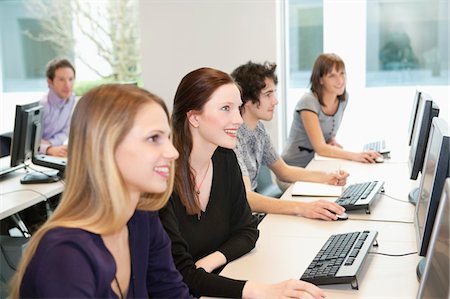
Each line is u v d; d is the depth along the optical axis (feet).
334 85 11.23
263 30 13.25
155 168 3.53
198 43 13.70
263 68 8.25
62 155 11.64
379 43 13.46
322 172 8.86
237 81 8.21
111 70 15.16
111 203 3.43
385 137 13.70
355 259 5.05
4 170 10.10
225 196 5.89
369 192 7.50
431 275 3.76
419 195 5.86
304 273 4.99
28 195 8.77
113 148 3.40
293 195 8.07
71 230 3.42
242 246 5.65
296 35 14.01
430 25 13.12
